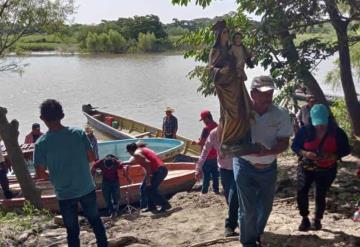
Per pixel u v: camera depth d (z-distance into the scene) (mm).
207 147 7496
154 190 9180
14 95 41719
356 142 11945
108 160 10102
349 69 12828
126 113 32406
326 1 10172
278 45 10320
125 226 7789
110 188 10125
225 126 5004
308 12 10031
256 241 5574
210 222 7520
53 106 5473
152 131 22125
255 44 10023
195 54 10953
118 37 100375
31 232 7375
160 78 53500
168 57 89875
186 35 10891
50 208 10773
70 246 5820
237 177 5273
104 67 69312
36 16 11750
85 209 5770
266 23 9891
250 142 5047
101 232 5898
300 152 5906
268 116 5070
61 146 5469
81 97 40031
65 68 68125
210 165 9812
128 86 46875
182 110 32938
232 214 6258
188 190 12438
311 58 10320
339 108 15664
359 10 10484
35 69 66938
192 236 6789
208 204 9000
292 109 10992
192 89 43500
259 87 5031
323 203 6215
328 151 5832
